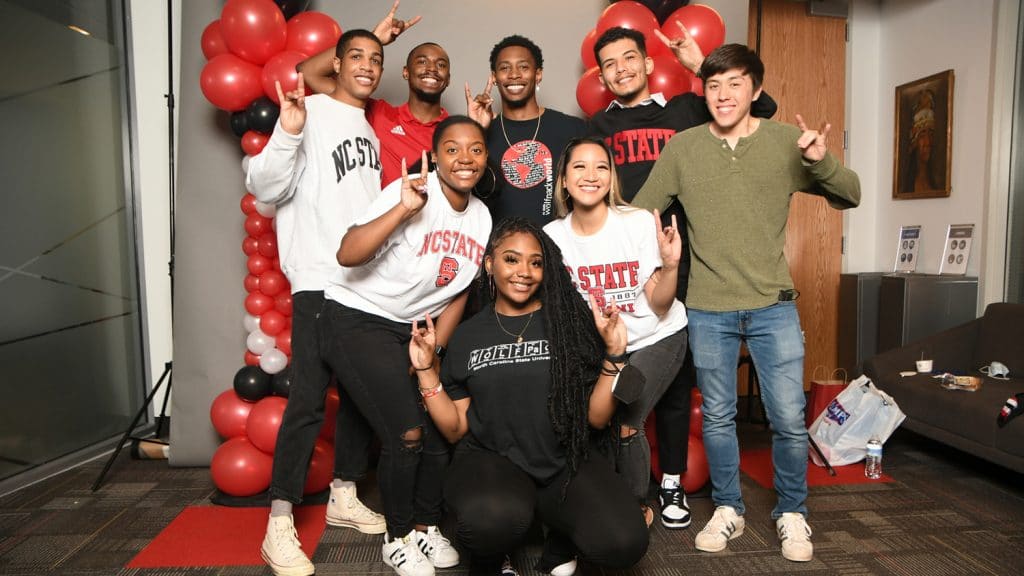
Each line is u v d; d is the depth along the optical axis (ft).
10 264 9.25
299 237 7.45
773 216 7.00
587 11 10.41
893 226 14.37
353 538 7.63
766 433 11.74
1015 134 11.80
